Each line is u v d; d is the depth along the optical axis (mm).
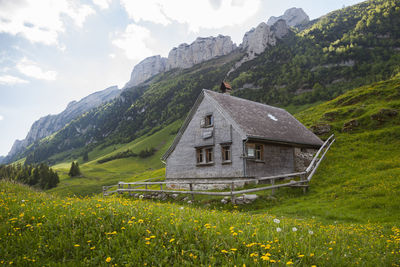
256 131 21969
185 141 26125
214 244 4191
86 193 91875
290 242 4422
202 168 24078
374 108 38250
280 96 173000
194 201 16641
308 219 10883
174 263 3768
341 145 30031
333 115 41406
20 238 4664
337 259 3969
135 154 161625
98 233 4879
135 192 22562
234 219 6402
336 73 176000
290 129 27719
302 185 17484
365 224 9828
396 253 4852
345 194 14828
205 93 24750
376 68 160500
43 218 5625
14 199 8234
